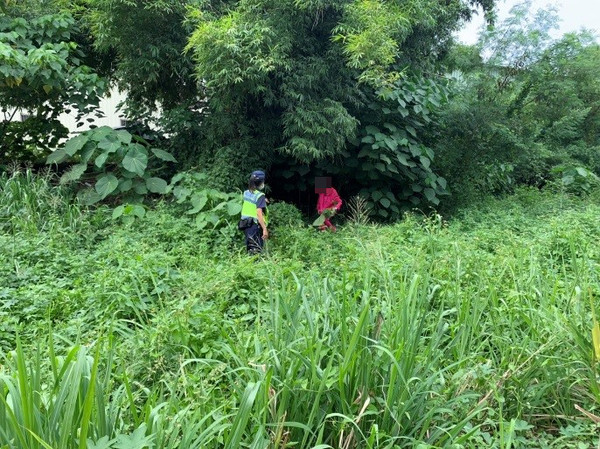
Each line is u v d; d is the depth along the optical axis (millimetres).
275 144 7910
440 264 3779
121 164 7008
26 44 7117
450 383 2357
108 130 7215
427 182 8195
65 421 1479
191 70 7641
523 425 2299
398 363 2078
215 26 6012
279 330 2359
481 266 3629
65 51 7055
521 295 3059
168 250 5617
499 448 2152
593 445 2227
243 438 1953
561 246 4723
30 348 2615
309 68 6652
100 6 6836
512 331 2754
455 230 6168
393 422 2090
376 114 7973
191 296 3324
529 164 10781
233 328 2811
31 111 8469
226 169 7211
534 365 2477
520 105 9727
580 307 2736
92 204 6832
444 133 8867
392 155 8070
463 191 9086
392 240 5344
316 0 6062
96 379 1701
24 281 4312
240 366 2307
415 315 2477
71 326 3160
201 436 1659
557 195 8938
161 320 2887
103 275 4020
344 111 6855
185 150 8117
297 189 9008
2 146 8406
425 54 9055
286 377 2080
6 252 4836
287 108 6926
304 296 2504
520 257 3951
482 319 3008
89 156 7031
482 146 8914
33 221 5938
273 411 2025
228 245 5852
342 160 8297
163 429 1737
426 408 2164
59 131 8516
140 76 7539
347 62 6777
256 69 6012
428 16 7609
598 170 11578
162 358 2508
